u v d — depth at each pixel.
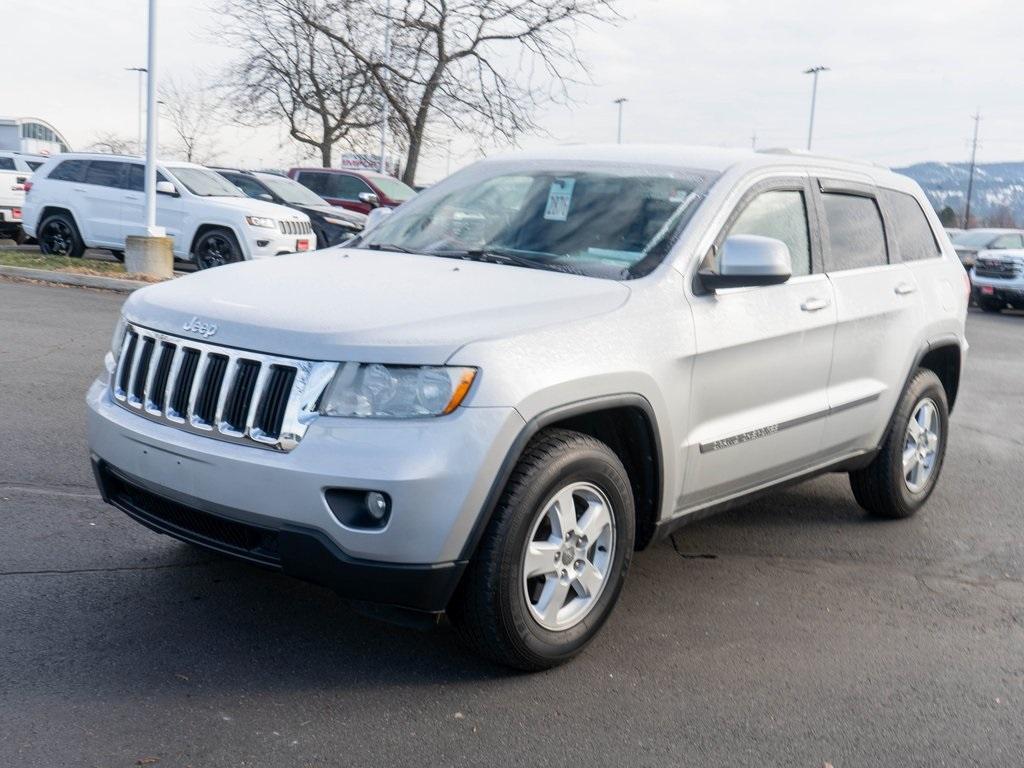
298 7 26.70
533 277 4.13
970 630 4.47
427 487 3.33
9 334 10.20
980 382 11.83
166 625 4.03
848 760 3.34
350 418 3.38
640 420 3.99
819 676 3.94
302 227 16.92
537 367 3.57
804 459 5.02
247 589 4.43
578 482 3.78
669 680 3.84
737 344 4.37
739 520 5.90
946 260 6.18
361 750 3.23
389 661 3.86
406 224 5.03
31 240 21.33
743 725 3.53
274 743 3.24
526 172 5.04
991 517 6.18
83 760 3.08
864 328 5.21
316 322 3.53
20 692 3.44
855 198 5.49
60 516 5.15
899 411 5.67
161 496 3.69
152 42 15.45
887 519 6.03
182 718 3.36
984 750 3.44
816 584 4.94
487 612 3.57
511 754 3.26
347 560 3.37
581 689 3.73
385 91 25.47
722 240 4.47
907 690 3.86
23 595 4.20
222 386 3.56
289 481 3.36
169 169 16.88
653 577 4.92
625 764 3.24
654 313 4.05
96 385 4.20
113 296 14.09
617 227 4.48
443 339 3.47
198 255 16.50
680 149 5.03
